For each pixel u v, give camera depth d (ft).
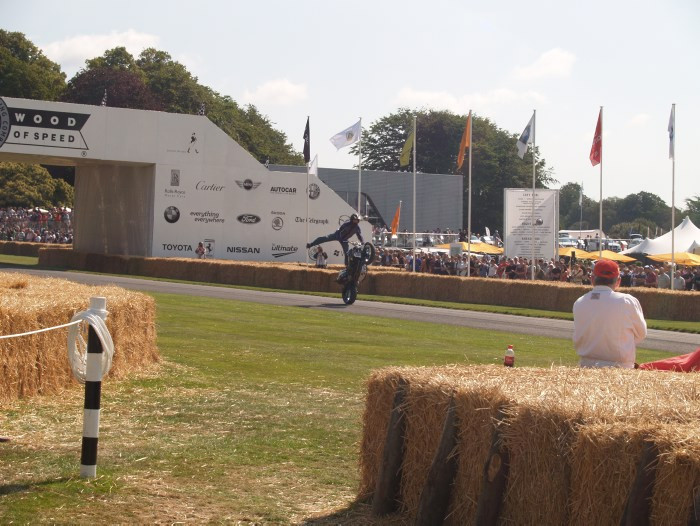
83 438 20.86
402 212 249.96
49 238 212.84
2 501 18.57
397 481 18.52
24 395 29.63
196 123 147.33
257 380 37.47
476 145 323.98
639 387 17.69
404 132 336.49
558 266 127.03
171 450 23.95
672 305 97.40
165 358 42.42
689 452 12.71
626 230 418.31
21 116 134.31
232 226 151.74
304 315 74.64
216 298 90.48
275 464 23.07
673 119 114.52
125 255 145.89
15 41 288.71
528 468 15.38
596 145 118.52
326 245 160.15
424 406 17.98
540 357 51.90
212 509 18.90
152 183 145.07
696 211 486.79
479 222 324.39
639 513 13.28
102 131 139.54
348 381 38.40
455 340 60.23
